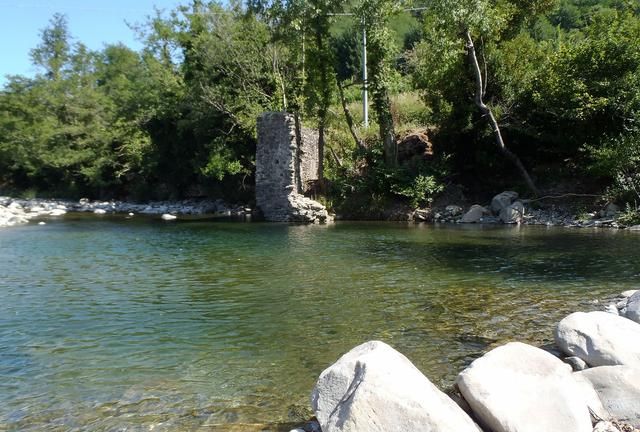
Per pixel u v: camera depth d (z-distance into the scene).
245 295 9.54
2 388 5.71
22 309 8.73
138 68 44.91
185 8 32.66
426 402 4.11
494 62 23.30
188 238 17.42
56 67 54.03
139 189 38.09
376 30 23.84
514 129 22.83
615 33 20.77
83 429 4.81
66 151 42.00
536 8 23.92
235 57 30.66
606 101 19.52
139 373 6.09
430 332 7.29
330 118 29.36
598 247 14.06
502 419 4.28
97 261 13.11
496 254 13.34
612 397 4.81
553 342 6.68
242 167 30.03
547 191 22.23
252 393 5.54
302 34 24.83
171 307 8.81
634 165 19.39
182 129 32.72
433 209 23.38
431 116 25.09
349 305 8.75
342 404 4.27
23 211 30.80
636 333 5.65
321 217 23.25
